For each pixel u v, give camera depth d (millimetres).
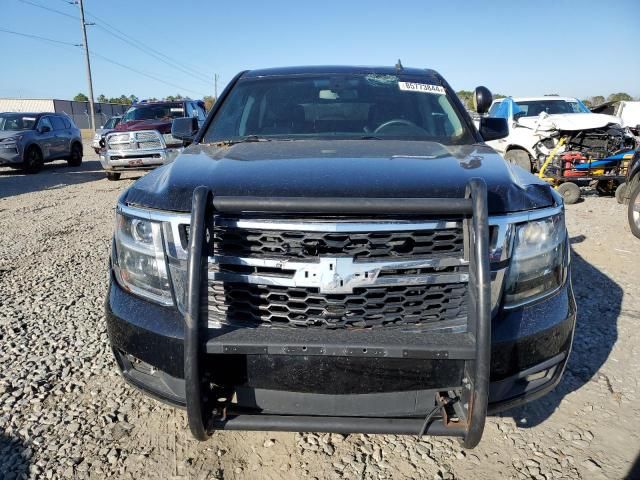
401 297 1926
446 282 1908
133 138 12250
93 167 18062
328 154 2465
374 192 1918
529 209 2076
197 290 1806
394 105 3373
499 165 2336
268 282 1914
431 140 3043
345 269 1872
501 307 2025
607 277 4910
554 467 2371
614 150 9414
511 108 12180
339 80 3617
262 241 1912
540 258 2109
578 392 2955
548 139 10078
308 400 1934
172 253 2023
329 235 1878
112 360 3336
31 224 7746
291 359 1872
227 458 2445
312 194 1920
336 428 1908
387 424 1898
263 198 1836
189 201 2008
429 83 3605
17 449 2492
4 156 14914
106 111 59562
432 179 2027
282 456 2459
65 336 3676
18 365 3260
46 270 5281
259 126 3291
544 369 2084
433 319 1947
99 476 2326
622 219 7656
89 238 6738
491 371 1965
